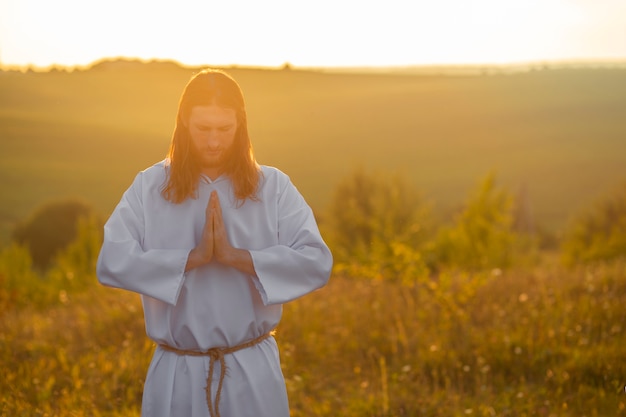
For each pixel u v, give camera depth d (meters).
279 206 2.83
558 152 104.31
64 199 48.66
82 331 6.96
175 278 2.59
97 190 81.88
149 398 2.74
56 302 14.62
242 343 2.74
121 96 114.38
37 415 4.52
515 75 155.88
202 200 2.71
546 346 5.93
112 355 6.06
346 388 5.38
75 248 20.55
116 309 7.57
